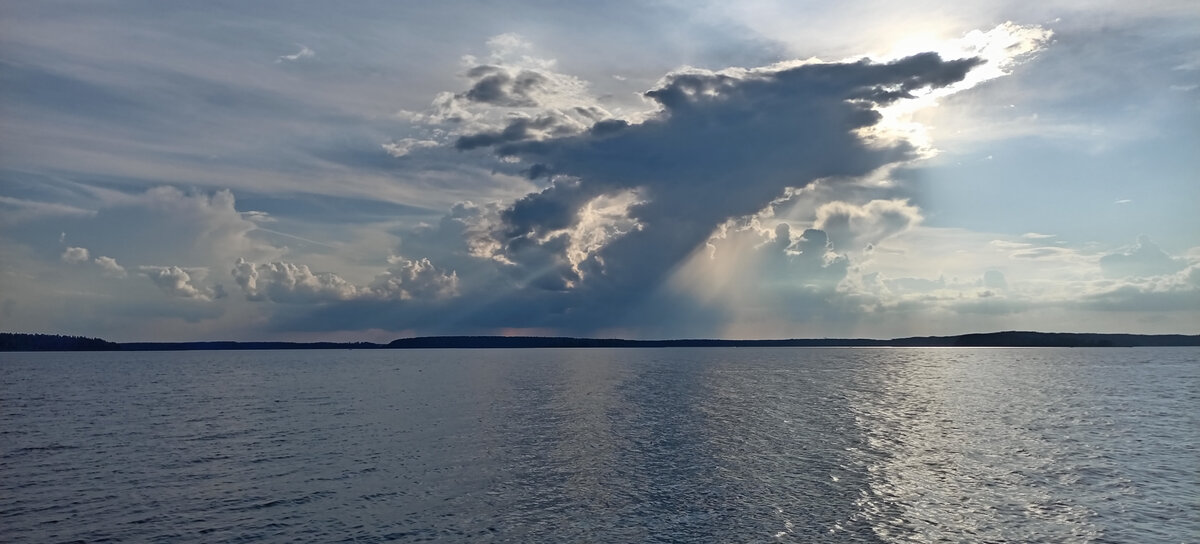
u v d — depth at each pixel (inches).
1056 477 1498.5
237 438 2126.0
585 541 1104.2
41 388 4414.4
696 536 1123.3
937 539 1101.1
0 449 1963.6
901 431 2165.4
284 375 5954.7
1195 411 2687.0
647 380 4749.0
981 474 1533.0
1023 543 1082.7
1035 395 3405.5
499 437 2090.3
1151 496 1337.4
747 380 4670.3
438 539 1119.0
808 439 2018.9
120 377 5753.0
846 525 1174.3
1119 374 5216.5
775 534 1129.4
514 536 1130.0
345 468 1643.7
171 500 1364.4
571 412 2755.9
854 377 4948.3
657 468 1617.9
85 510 1301.7
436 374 5920.3
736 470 1588.3
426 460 1729.8
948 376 5054.1
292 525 1196.5
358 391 3983.8
